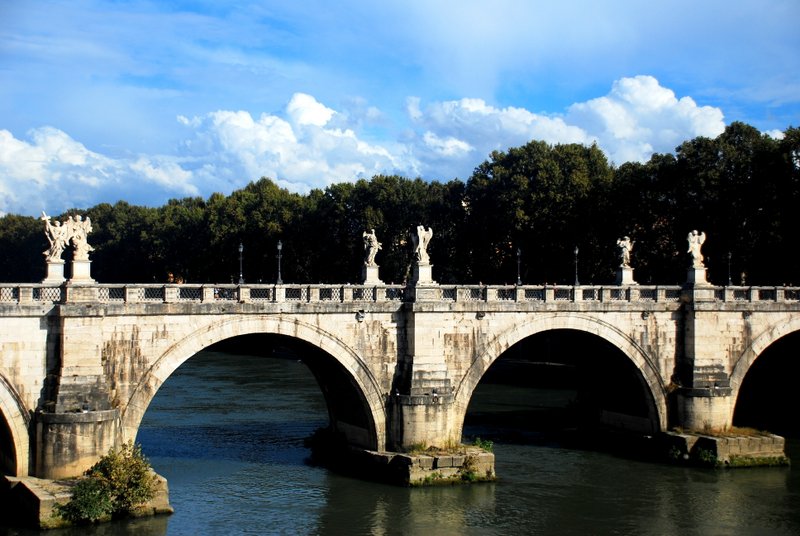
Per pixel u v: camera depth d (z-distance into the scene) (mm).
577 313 54344
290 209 111688
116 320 42719
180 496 45031
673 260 83000
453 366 50781
